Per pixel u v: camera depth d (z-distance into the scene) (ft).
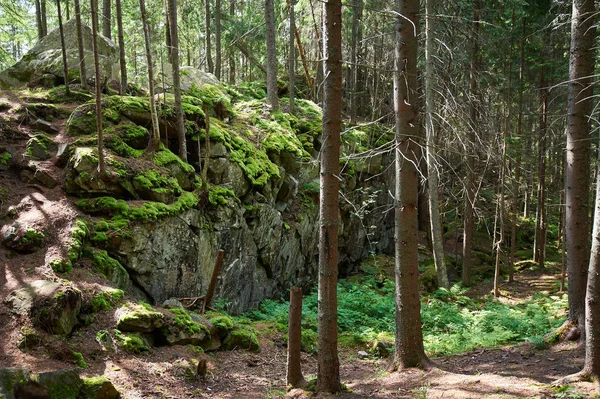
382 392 23.40
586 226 30.76
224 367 28.84
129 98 40.60
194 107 44.29
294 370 24.25
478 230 87.76
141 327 27.45
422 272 62.54
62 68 45.60
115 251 32.19
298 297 24.00
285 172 53.06
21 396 7.99
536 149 81.46
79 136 37.22
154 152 38.22
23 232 29.50
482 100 58.95
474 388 22.58
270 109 59.21
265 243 47.47
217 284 40.14
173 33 39.91
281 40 81.30
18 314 24.82
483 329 40.16
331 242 22.34
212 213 40.57
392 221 75.87
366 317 44.42
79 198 33.76
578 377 21.74
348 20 75.56
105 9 59.88
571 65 31.24
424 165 62.28
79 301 26.89
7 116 37.86
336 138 21.90
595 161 73.31
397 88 25.80
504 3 61.05
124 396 21.86
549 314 43.80
